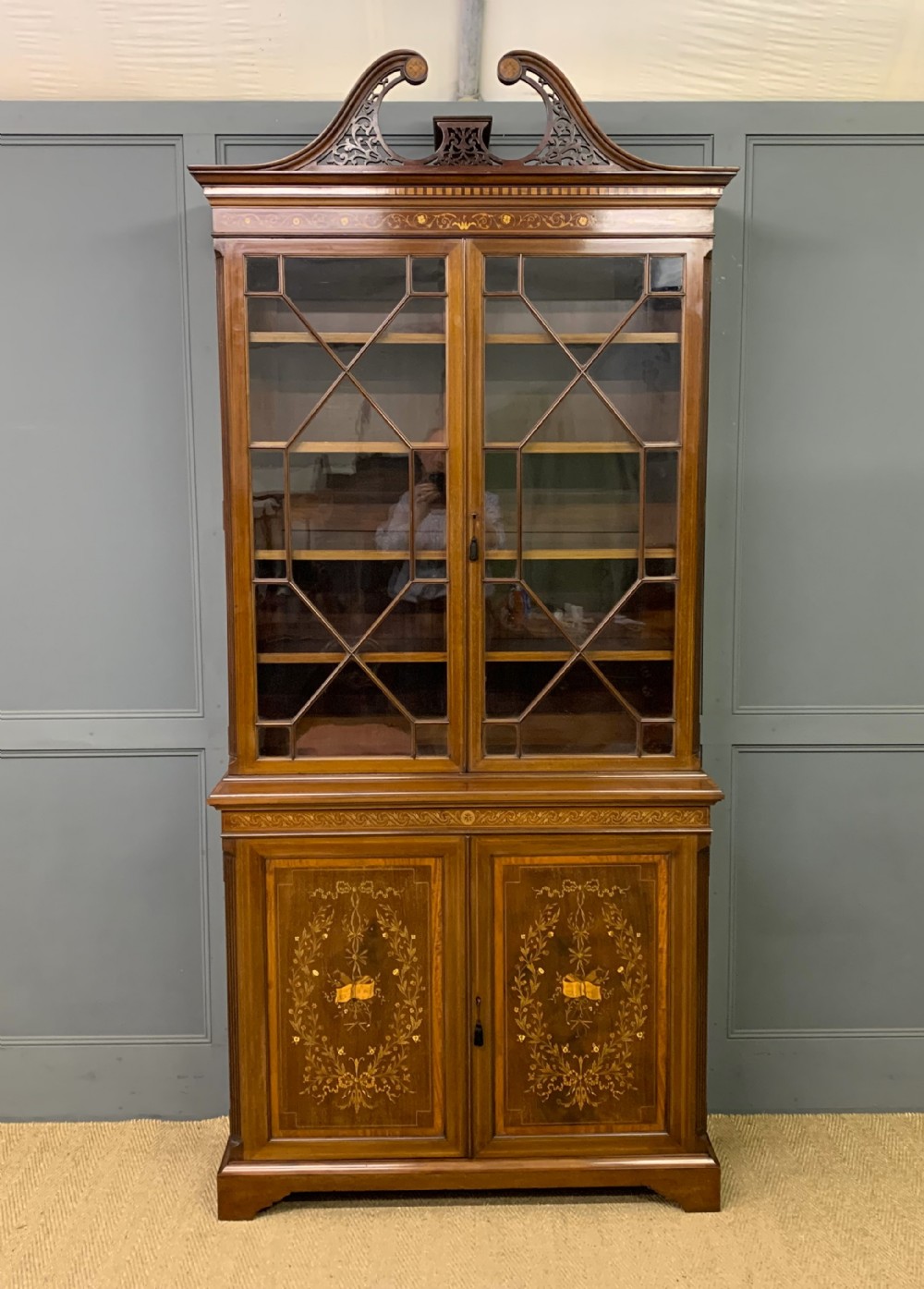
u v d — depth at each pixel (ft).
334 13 6.71
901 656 7.32
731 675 7.29
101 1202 6.37
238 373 5.83
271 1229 6.10
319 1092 6.18
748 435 7.14
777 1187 6.50
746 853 7.43
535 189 5.73
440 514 5.96
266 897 6.07
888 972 7.45
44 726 7.22
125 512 7.11
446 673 6.04
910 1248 5.92
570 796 5.96
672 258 5.82
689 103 6.88
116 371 7.00
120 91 7.13
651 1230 6.09
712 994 7.47
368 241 5.75
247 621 5.99
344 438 5.91
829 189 6.97
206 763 7.29
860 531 7.22
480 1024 6.13
